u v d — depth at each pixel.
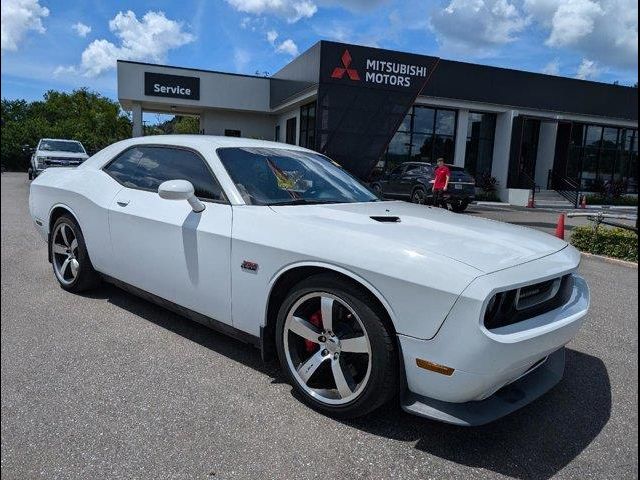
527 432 2.75
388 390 2.56
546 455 2.54
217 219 3.24
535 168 26.72
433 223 3.06
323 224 2.86
